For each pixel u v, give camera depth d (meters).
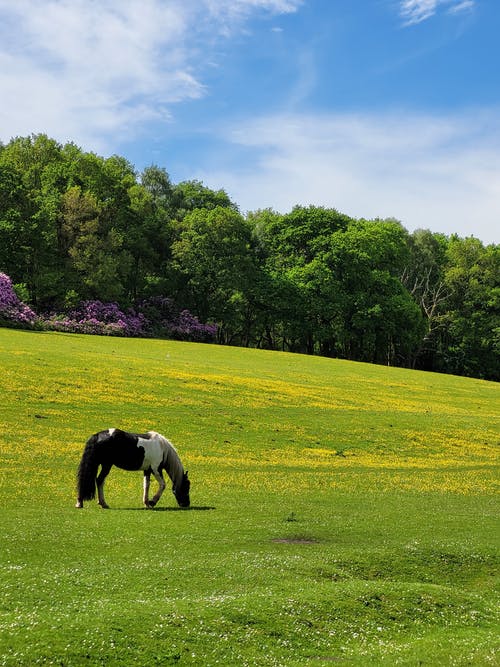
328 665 11.43
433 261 124.75
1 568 14.37
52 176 101.75
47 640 10.77
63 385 45.19
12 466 28.31
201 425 41.03
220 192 127.62
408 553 18.69
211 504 24.34
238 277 102.69
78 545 16.92
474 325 115.31
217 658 11.22
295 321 106.62
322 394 55.81
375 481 32.47
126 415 40.75
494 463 40.41
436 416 52.88
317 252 109.12
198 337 102.69
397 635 13.48
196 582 14.55
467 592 16.50
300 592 14.49
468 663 12.01
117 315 93.25
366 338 108.38
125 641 11.16
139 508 22.91
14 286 82.12
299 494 27.70
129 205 106.88
